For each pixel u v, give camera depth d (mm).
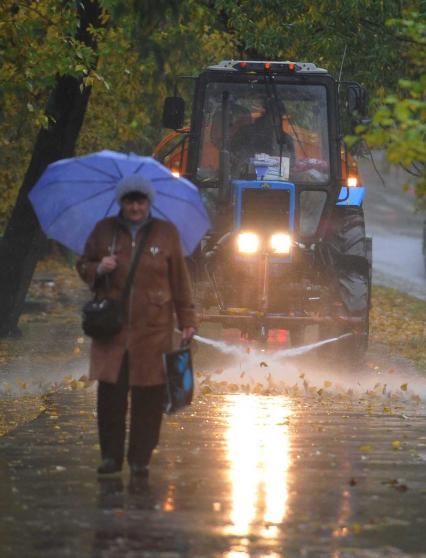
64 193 22047
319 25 55625
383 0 52438
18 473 21484
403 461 23016
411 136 21797
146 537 17062
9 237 50469
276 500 19500
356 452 23922
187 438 25375
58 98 49438
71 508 18750
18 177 61000
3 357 42656
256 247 38062
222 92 39875
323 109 39875
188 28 59344
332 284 39375
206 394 32844
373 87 53531
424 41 24828
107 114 62844
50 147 49656
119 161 21578
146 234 21094
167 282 21188
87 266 21000
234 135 39656
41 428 26641
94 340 21141
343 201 40031
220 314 38250
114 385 21109
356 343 39031
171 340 21219
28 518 18094
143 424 21266
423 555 16297
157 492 19984
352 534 17375
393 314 61469
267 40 55688
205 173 40000
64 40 41188
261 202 38125
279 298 38938
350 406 31000
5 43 40250
